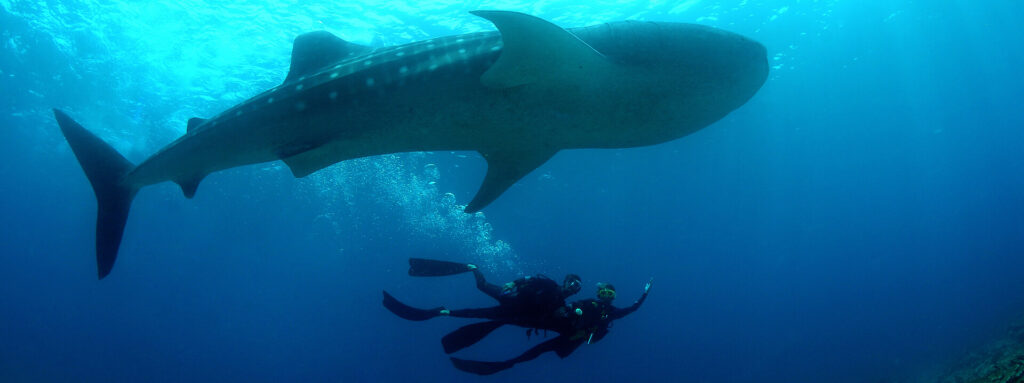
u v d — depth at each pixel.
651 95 3.61
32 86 20.41
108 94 19.59
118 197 5.11
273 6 14.80
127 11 15.46
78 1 15.59
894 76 28.16
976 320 33.59
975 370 11.61
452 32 15.85
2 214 47.16
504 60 3.18
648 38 3.55
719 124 26.98
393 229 33.31
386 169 24.56
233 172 26.59
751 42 3.78
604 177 31.73
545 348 6.00
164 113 20.06
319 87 3.98
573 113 3.64
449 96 3.68
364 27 15.45
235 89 18.12
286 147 4.20
